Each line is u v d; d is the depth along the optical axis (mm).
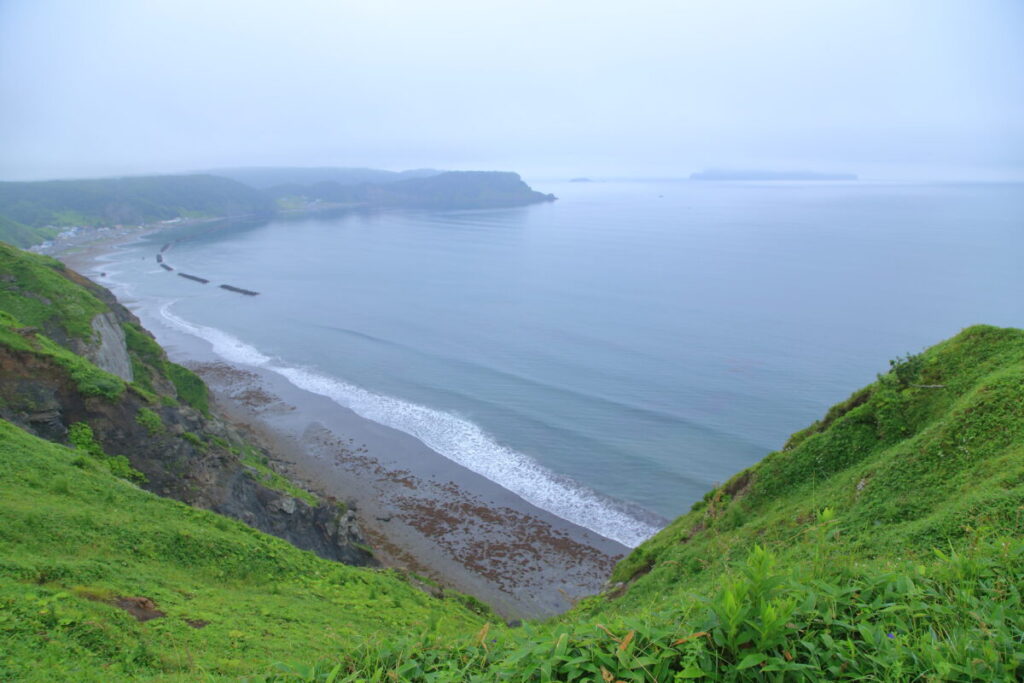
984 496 14211
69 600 12523
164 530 20531
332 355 84375
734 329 91938
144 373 50844
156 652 11875
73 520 18406
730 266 148250
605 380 72312
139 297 119125
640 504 47625
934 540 13781
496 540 42812
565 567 40188
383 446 56625
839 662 5844
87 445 28781
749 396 66250
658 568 23500
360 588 23031
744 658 5629
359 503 46812
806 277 130625
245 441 52250
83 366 31625
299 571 22781
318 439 57625
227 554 21234
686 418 61406
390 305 115250
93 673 10391
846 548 15500
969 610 6363
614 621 7211
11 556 14859
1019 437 17172
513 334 93188
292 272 152625
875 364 74750
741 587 6355
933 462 18547
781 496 23859
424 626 8500
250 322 101812
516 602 36719
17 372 29156
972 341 24016
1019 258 145875
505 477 51406
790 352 80000
